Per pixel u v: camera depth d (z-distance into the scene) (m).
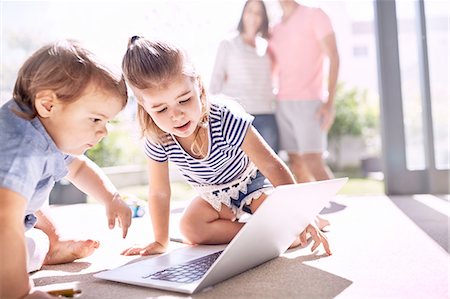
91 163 1.19
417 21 2.49
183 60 1.07
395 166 2.49
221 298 0.80
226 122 1.19
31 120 0.88
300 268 0.99
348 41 5.37
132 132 1.29
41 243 1.04
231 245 0.82
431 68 2.46
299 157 2.38
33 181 0.85
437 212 1.74
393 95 2.50
